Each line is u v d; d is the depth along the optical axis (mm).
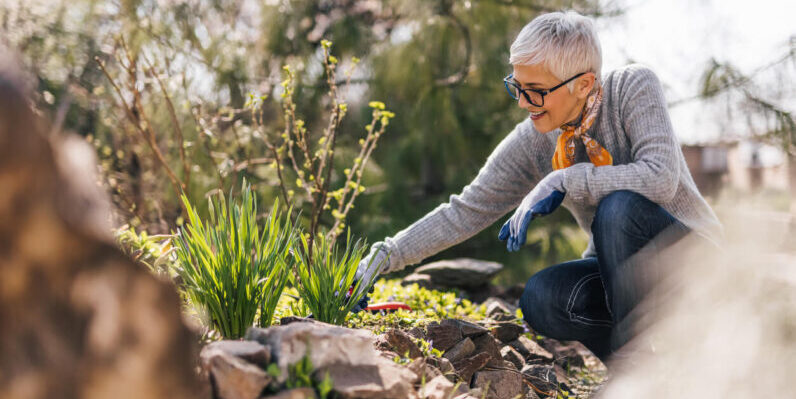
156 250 2121
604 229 1923
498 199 2338
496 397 2133
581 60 1973
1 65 988
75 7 4992
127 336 1023
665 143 1976
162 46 4965
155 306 1075
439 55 5715
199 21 5863
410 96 5859
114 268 1040
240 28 6559
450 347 2240
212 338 1760
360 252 2037
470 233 2326
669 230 1948
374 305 2518
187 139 4363
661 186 1926
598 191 1956
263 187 4781
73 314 982
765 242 2135
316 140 5578
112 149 4758
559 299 2184
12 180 942
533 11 5672
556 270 2232
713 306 1890
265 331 1501
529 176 2342
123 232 2100
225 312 1834
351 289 2109
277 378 1369
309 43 6320
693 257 1941
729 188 3504
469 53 5727
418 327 2297
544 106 2043
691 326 1868
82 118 4746
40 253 964
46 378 949
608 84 2121
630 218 1896
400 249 2266
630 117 2047
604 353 2283
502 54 5703
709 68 4195
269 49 6258
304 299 2008
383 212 5758
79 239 1004
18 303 946
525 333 2908
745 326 1757
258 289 1876
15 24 4590
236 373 1307
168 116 4410
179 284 2023
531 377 2361
